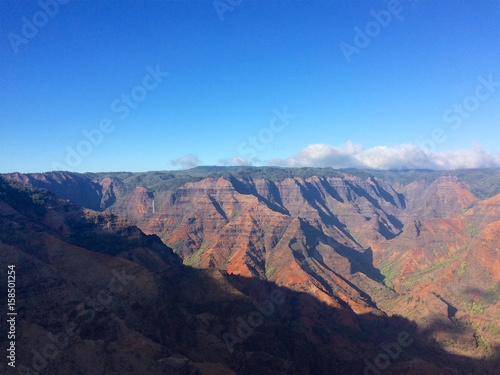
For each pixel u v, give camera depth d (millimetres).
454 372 104938
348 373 105438
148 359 68375
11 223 105438
